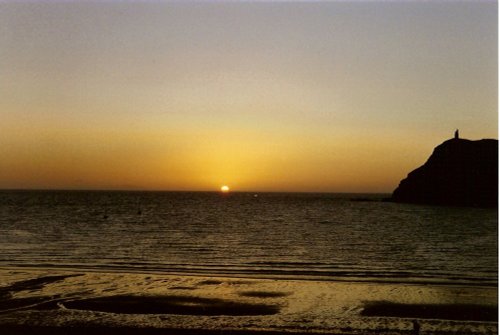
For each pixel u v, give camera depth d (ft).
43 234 109.29
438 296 39.88
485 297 39.50
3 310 34.35
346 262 66.28
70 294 39.55
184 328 30.25
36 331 29.58
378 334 29.35
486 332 29.78
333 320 32.35
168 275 50.37
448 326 30.99
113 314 33.42
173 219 173.78
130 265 61.77
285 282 46.42
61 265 60.80
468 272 56.95
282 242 94.94
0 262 63.26
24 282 44.75
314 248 84.58
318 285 44.88
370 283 46.91
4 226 132.05
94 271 53.88
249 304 36.60
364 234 117.50
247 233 116.78
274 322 31.71
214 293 40.45
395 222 172.55
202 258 69.92
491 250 83.76
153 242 93.66
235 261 66.54
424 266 62.49
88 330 29.81
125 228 129.90
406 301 37.93
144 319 32.24
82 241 94.53
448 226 153.79
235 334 29.14
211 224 148.77
